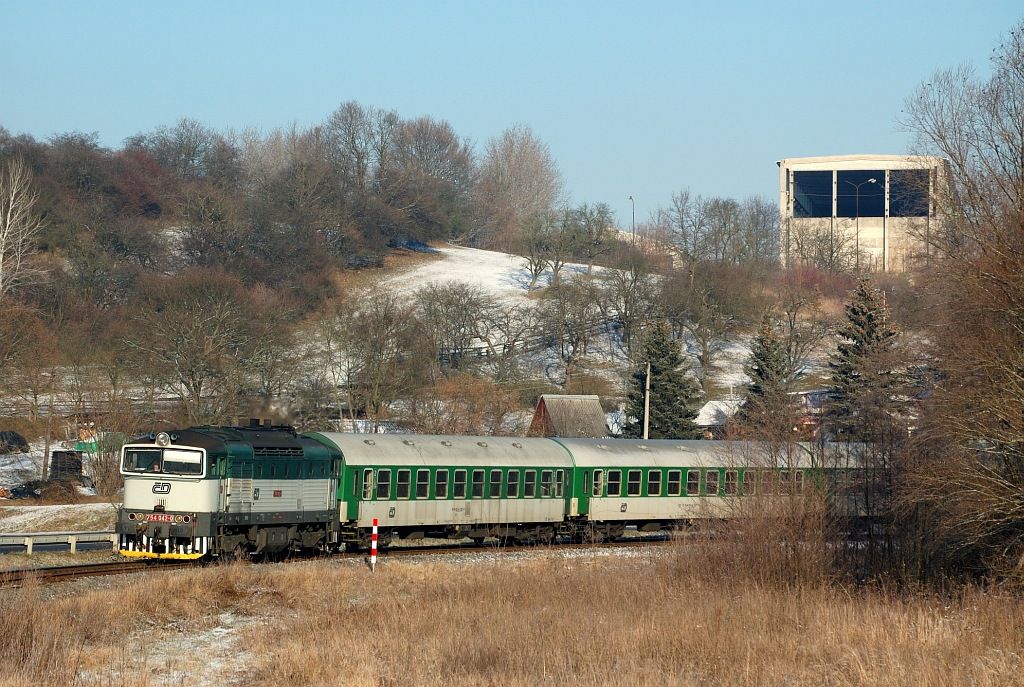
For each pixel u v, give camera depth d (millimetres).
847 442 64188
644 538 82500
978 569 54844
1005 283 50719
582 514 76000
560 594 49406
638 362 150125
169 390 122625
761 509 59188
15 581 47969
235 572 51062
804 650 38250
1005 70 55906
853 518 62938
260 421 63688
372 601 48750
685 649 38406
